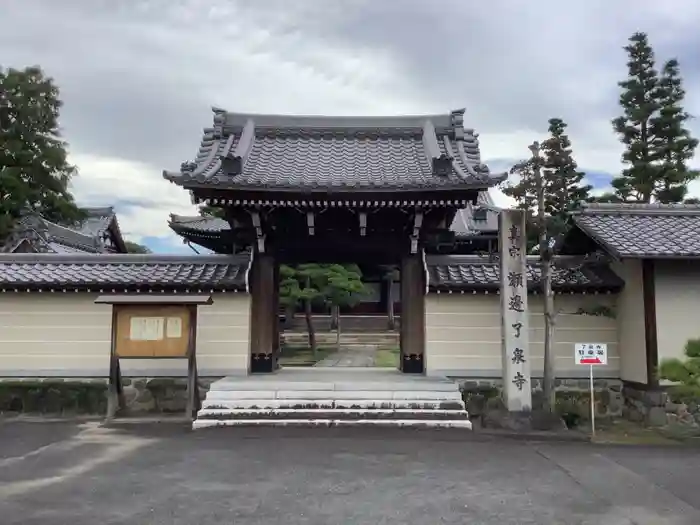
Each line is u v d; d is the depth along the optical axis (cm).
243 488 709
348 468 805
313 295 2595
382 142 1568
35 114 3662
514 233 1180
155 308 1194
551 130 2488
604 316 1301
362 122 1593
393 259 1427
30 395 1273
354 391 1174
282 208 1302
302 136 1574
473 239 2236
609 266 1350
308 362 2425
